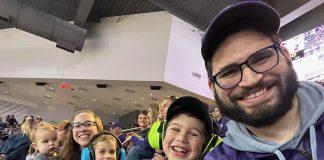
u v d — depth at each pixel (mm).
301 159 734
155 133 1891
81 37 8422
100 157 2027
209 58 881
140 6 8789
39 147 2355
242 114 799
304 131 753
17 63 10133
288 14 6262
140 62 8578
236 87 804
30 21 7844
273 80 776
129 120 13000
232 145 848
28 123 4391
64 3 8680
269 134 814
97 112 14086
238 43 818
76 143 2303
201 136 1278
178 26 8672
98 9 9164
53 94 12148
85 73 9141
